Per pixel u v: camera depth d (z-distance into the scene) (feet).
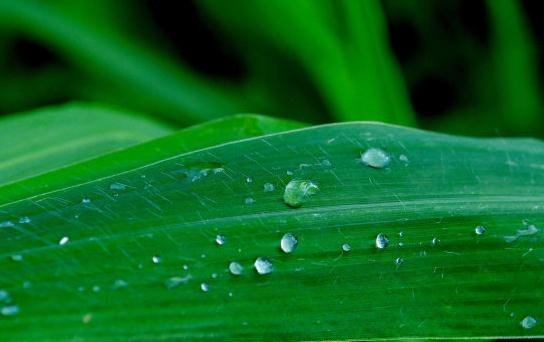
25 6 1.13
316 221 0.70
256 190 0.70
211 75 1.25
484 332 0.69
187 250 0.69
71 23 1.15
